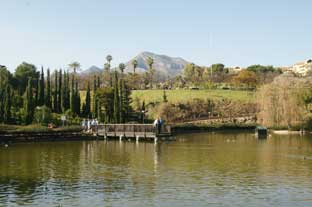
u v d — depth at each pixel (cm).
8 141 7631
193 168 4569
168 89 19788
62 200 3111
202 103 17725
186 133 12388
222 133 12456
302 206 2970
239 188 3512
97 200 3116
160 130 8719
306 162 5056
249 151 6425
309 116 11400
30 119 10506
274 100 11556
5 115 10112
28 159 5325
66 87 12875
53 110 12494
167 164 4888
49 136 8262
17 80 14775
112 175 4122
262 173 4234
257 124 13100
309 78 12281
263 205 2995
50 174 4172
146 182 3762
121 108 12356
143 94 18112
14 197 3194
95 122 9281
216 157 5588
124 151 6406
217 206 2970
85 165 4806
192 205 2991
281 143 8062
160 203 3041
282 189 3475
